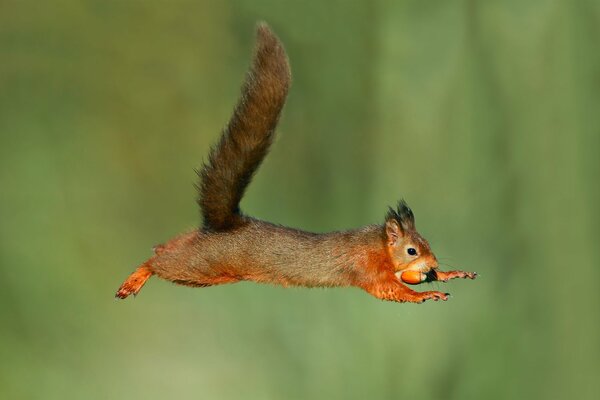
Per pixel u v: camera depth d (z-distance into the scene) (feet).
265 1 67.31
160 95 72.95
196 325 62.90
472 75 62.59
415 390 57.00
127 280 34.88
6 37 73.56
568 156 60.34
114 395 61.93
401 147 63.46
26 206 69.15
